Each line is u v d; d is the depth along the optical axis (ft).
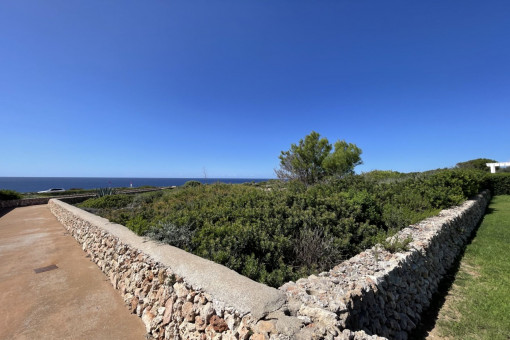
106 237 17.58
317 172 44.55
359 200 20.57
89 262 19.24
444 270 14.90
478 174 41.32
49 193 93.09
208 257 12.36
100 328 10.73
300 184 32.01
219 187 36.91
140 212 24.41
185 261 10.39
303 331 5.92
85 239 22.77
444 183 28.45
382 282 9.13
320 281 8.84
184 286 9.23
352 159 49.14
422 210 22.98
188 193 34.55
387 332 8.54
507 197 48.55
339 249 14.87
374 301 8.43
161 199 35.53
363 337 6.01
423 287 11.93
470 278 14.12
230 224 17.22
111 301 13.14
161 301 10.31
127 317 11.61
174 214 20.29
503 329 9.46
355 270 9.95
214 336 7.31
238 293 7.48
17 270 17.56
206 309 7.84
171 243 13.88
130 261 13.67
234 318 6.88
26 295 13.80
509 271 14.58
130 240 14.62
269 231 16.05
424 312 11.09
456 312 10.92
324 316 6.47
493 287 12.76
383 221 19.77
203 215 19.34
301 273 12.28
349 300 7.40
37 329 10.66
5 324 11.04
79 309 12.31
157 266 11.10
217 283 8.26
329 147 46.57
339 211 19.80
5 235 29.30
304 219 17.39
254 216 18.57
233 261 11.85
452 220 18.99
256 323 6.29
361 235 17.37
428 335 9.53
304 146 45.50
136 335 10.28
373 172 49.01
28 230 32.24
